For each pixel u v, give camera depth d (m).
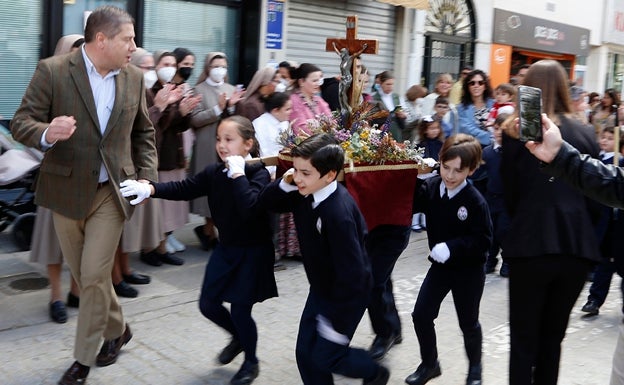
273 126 5.53
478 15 11.82
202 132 5.90
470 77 7.45
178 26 7.76
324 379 3.13
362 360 3.08
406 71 10.47
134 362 3.99
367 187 3.62
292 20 8.65
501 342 4.64
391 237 3.92
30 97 3.41
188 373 3.89
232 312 3.69
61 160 3.49
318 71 5.89
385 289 4.14
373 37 9.91
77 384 3.60
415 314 3.75
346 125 3.93
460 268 3.65
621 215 4.35
